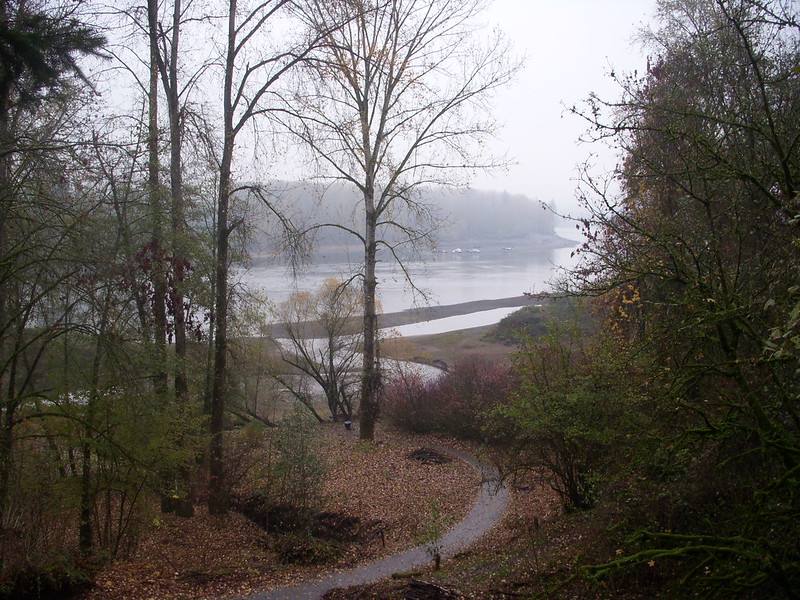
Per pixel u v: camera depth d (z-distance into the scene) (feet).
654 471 29.86
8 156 33.94
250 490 58.95
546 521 45.03
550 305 63.67
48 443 40.63
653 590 26.76
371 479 64.28
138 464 39.11
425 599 33.19
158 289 42.57
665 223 28.17
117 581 38.01
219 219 50.52
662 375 26.07
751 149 26.68
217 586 39.32
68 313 37.70
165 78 49.73
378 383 78.43
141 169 41.19
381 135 72.08
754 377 24.61
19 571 33.58
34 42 31.83
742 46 30.25
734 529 22.85
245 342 64.90
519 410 41.52
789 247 22.79
